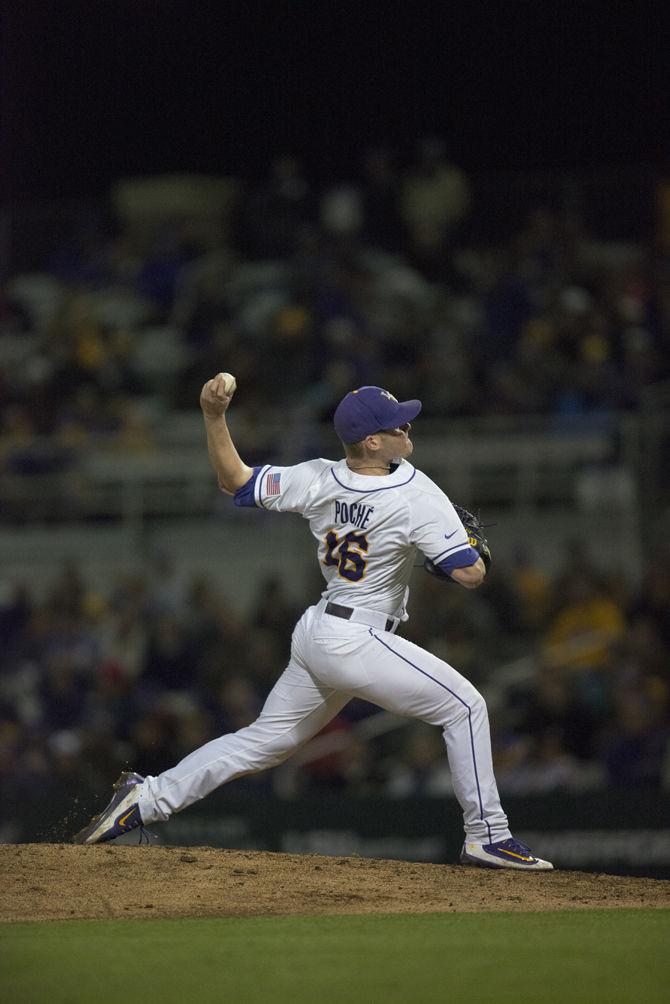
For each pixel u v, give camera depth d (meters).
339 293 58.84
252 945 14.56
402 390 53.94
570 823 32.81
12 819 35.09
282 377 57.06
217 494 54.56
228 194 65.88
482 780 19.91
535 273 58.00
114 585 53.03
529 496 51.62
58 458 55.50
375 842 33.53
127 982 12.59
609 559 49.88
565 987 12.25
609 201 59.62
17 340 62.62
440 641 43.53
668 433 49.78
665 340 54.47
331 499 19.48
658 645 40.84
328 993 12.07
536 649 44.31
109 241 65.75
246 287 61.97
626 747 38.16
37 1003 11.69
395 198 62.56
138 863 19.27
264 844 33.94
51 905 17.33
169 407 58.50
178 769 20.17
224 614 45.94
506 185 60.75
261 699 43.19
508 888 18.98
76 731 43.06
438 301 58.81
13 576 54.72
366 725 40.97
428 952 14.07
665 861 32.28
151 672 45.06
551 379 53.09
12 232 65.81
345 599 19.48
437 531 19.16
